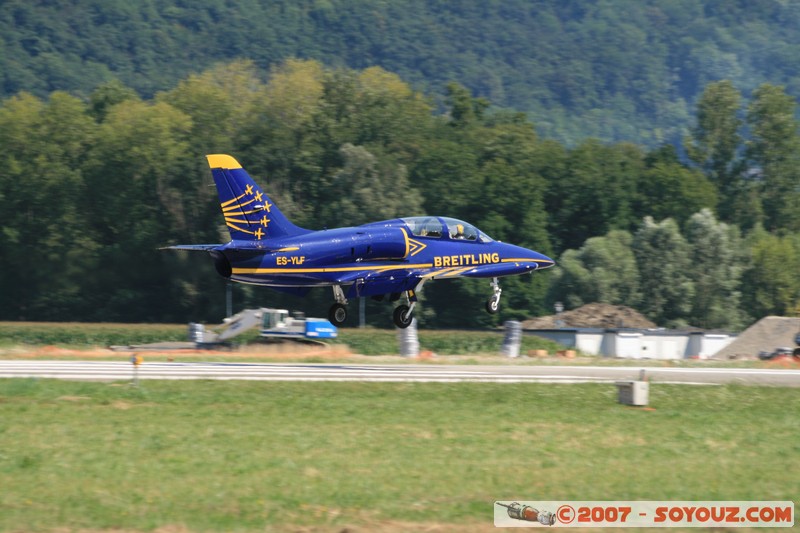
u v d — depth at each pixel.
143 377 98.56
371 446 67.88
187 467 60.31
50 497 53.44
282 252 103.38
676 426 81.81
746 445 75.19
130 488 55.62
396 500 55.19
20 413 74.69
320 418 77.88
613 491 59.19
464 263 117.75
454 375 112.38
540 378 111.88
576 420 82.19
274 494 55.34
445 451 67.25
